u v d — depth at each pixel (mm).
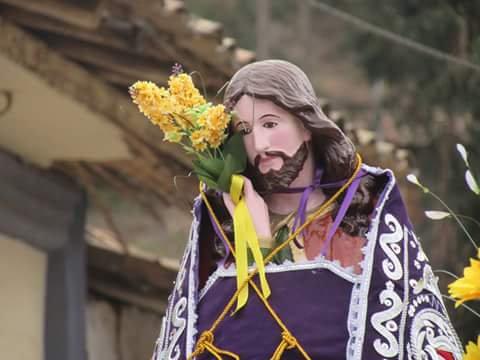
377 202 5676
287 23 35500
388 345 5395
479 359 5512
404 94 22344
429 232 19797
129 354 13789
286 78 5707
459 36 21750
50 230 12570
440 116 22500
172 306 5812
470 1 21547
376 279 5492
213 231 5902
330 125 5691
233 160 5727
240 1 33812
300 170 5715
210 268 5859
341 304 5465
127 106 11172
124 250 13602
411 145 21312
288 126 5688
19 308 12398
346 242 5625
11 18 10539
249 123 5688
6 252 12344
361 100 33219
